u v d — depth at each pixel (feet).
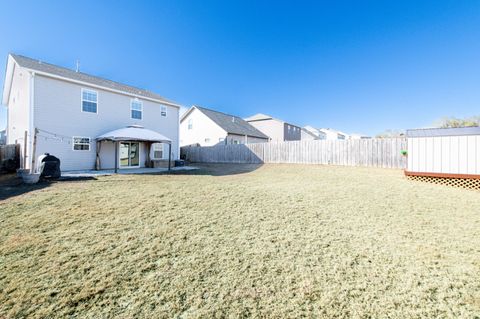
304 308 6.40
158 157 52.80
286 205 17.01
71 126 38.06
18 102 42.73
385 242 10.64
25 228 12.03
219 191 21.88
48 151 35.37
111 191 21.22
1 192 20.18
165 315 6.15
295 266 8.63
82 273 8.05
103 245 10.27
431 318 5.96
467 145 23.29
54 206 15.96
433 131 29.30
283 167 46.62
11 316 6.00
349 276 7.93
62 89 37.06
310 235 11.56
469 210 15.40
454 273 8.03
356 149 44.96
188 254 9.56
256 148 59.72
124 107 45.96
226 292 7.13
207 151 69.15
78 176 31.07
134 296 6.91
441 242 10.57
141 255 9.42
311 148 51.06
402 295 6.89
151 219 13.79
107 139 38.99
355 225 12.89
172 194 20.35
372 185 24.59
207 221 13.57
